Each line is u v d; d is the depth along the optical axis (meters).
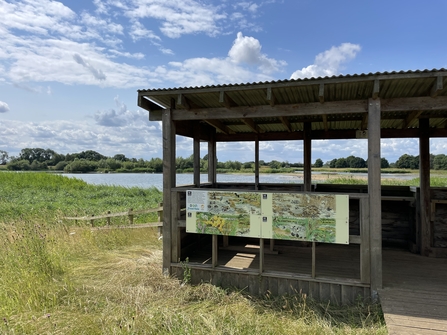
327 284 4.12
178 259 4.91
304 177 6.44
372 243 3.90
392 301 3.50
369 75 3.68
